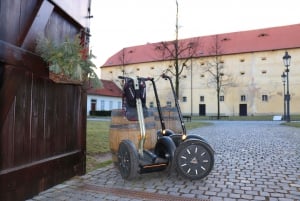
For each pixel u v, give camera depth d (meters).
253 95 44.66
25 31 3.45
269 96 43.59
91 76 4.34
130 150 4.40
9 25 3.19
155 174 4.95
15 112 3.37
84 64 4.11
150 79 5.24
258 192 3.96
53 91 4.16
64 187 4.12
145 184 4.35
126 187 4.19
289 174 4.98
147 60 53.03
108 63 59.25
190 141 4.52
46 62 3.80
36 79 3.77
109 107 49.22
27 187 3.55
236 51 46.06
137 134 4.90
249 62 45.28
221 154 7.04
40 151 3.87
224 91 46.22
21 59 3.30
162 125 5.41
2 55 2.98
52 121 4.14
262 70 44.41
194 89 48.12
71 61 3.78
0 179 3.09
